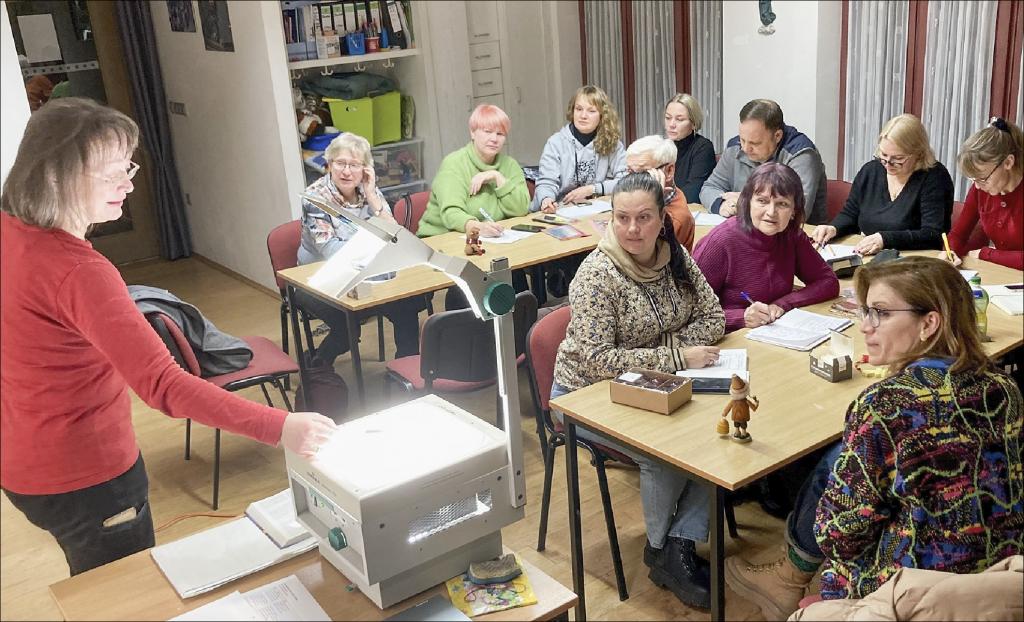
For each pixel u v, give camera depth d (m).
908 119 3.56
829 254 3.48
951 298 1.77
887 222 3.71
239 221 5.88
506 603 1.63
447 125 5.88
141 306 3.06
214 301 5.71
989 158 3.25
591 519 3.12
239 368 3.40
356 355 3.49
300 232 4.19
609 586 2.77
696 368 2.61
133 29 6.12
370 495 1.52
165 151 6.44
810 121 4.95
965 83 4.38
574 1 6.23
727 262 3.06
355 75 5.55
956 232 3.61
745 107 4.07
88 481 1.76
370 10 5.47
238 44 5.21
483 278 1.57
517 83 6.28
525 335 3.24
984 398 1.76
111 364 1.72
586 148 4.80
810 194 4.02
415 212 4.58
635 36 5.88
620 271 2.68
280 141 5.11
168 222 6.57
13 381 1.67
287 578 1.69
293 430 1.67
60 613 1.66
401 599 1.63
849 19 4.73
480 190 4.42
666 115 4.70
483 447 1.66
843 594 1.90
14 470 1.73
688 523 2.60
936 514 1.75
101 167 1.63
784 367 2.62
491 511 1.69
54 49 6.00
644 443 2.22
